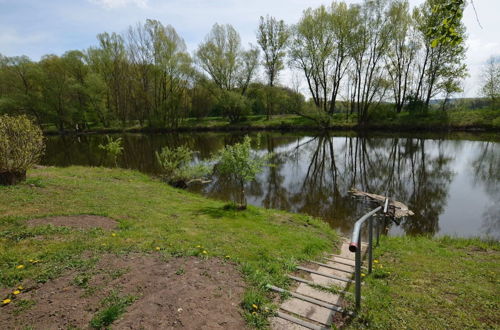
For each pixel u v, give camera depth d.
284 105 39.31
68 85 35.97
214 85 39.94
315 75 36.16
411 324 2.87
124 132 41.88
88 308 2.81
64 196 7.53
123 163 18.41
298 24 33.59
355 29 29.98
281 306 3.18
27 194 7.25
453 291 3.61
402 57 33.38
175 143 29.56
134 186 10.45
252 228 6.40
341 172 16.22
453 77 29.50
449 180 13.77
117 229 5.42
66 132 40.31
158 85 41.00
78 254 4.00
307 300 3.30
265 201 10.94
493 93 30.84
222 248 4.74
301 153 22.53
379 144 24.86
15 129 7.98
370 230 4.19
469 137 25.81
